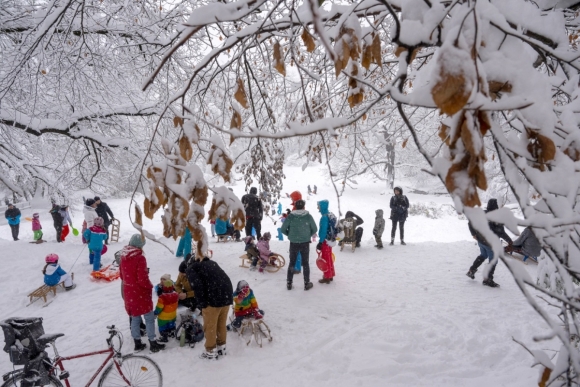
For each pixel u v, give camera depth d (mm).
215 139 1743
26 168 9227
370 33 1728
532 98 1306
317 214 24656
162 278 5312
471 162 1045
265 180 3133
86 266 9008
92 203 11242
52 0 4281
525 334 5387
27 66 5461
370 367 4664
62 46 5180
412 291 7145
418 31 1265
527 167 1290
